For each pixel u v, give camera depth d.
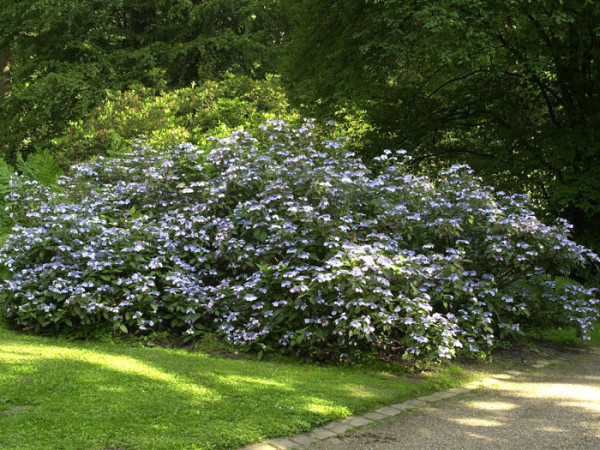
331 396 4.23
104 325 5.86
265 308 5.65
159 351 5.40
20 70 19.17
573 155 9.38
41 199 7.26
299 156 6.48
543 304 6.63
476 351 5.73
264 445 3.32
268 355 5.49
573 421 3.98
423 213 6.41
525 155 10.33
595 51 9.45
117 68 18.78
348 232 6.12
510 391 4.74
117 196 7.11
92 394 3.85
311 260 5.93
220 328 5.75
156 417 3.54
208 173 7.18
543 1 8.83
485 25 8.99
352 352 5.37
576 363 5.86
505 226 6.04
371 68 10.33
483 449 3.43
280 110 15.03
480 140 12.37
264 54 19.77
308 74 11.74
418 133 11.83
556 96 10.46
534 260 6.27
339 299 5.13
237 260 6.05
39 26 17.45
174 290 5.79
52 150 14.13
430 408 4.21
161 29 20.48
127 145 11.96
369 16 9.69
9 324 6.14
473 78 11.53
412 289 5.36
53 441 3.08
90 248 5.91
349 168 6.88
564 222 6.38
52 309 5.77
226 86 15.31
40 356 4.71
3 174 8.44
